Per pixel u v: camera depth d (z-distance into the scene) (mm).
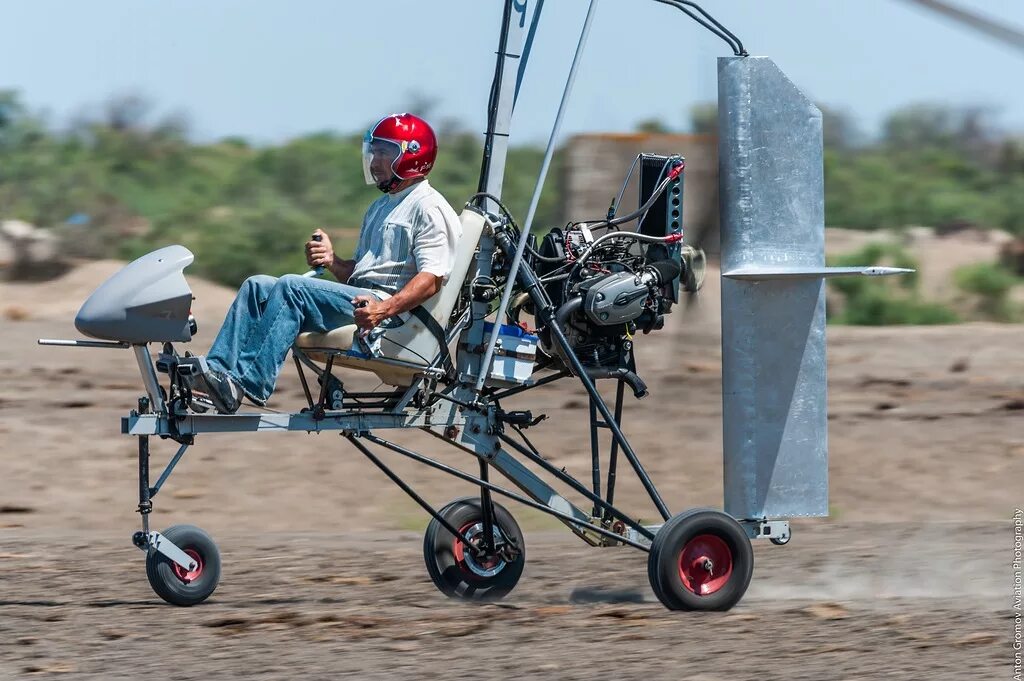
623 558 27719
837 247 108875
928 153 170250
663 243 22953
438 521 23797
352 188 122812
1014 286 85000
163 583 22438
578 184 43062
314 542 29734
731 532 22156
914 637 20031
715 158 23453
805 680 17625
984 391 49969
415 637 20359
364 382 48500
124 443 40375
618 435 22312
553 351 23250
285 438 40875
